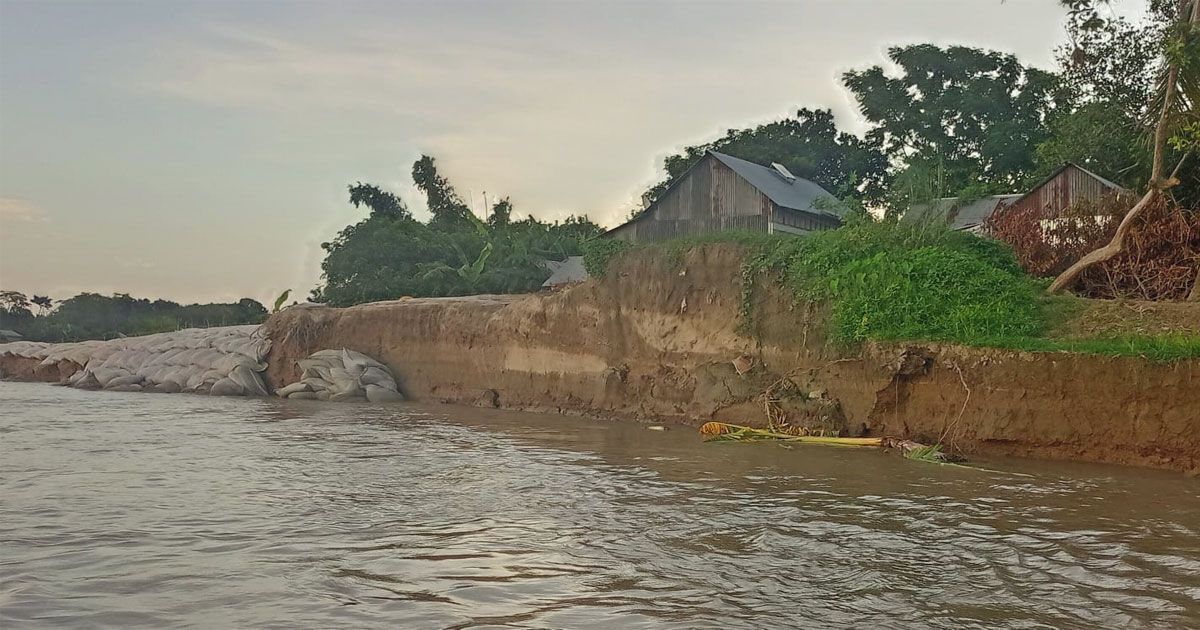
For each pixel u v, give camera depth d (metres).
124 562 7.57
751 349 18.25
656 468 12.99
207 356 31.36
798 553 8.10
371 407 24.12
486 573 7.32
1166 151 19.52
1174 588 7.07
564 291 23.20
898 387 15.38
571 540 8.50
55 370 39.28
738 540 8.57
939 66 40.81
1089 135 25.84
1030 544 8.48
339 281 37.47
